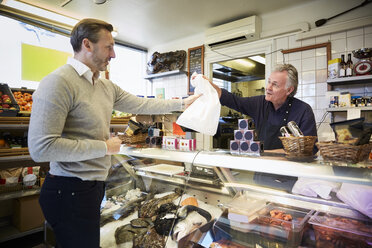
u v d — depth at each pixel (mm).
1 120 2328
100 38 1107
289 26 3076
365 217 920
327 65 2850
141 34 4105
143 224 1322
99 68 1187
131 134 1623
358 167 838
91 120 1111
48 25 3062
